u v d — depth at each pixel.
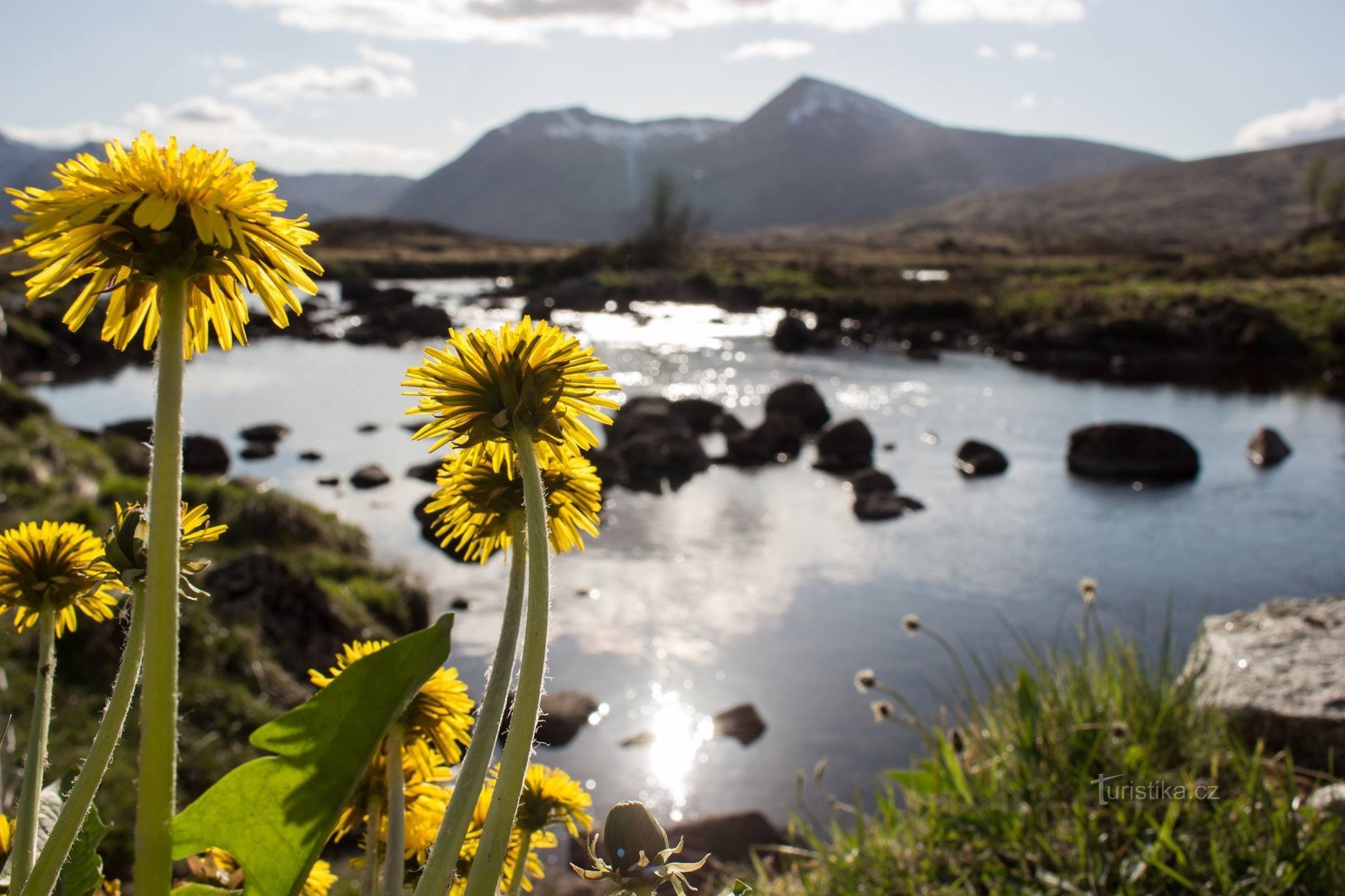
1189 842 3.01
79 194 0.64
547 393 0.75
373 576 11.71
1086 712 3.79
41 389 26.86
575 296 53.22
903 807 4.53
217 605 8.71
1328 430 23.39
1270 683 4.44
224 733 6.86
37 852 0.92
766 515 16.67
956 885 3.13
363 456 19.69
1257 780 3.23
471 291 59.81
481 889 0.65
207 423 22.12
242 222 0.68
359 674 0.75
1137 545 14.99
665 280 55.69
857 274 61.00
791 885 3.78
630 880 0.82
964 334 41.28
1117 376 31.89
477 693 9.41
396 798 0.88
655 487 18.45
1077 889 2.91
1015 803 3.38
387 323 39.44
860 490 18.02
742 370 31.52
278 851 0.74
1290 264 60.81
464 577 13.11
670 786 8.49
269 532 12.26
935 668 10.67
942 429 23.31
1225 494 17.97
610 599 12.67
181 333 0.67
